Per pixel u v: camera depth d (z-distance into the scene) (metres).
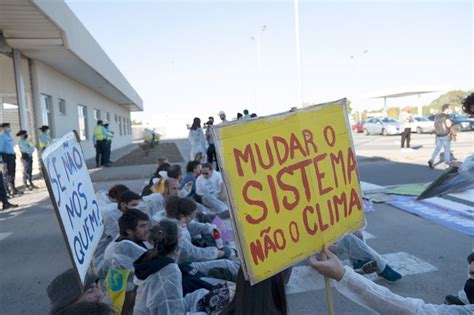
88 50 15.02
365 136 30.73
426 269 4.43
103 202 5.05
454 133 11.27
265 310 1.80
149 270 2.78
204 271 3.63
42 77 14.89
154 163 16.69
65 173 2.42
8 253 5.79
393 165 12.77
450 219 6.28
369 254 4.01
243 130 1.68
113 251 3.31
